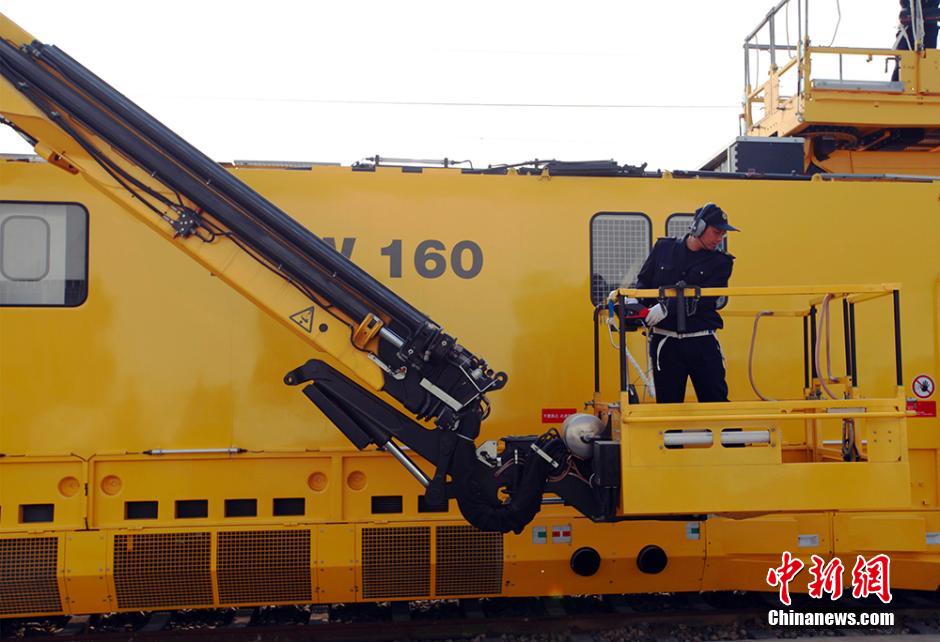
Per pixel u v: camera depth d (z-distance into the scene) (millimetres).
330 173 5004
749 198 5332
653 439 3969
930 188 5477
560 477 4266
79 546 4586
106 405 4684
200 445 4750
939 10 7402
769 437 4020
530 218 5129
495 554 4875
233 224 4000
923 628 5180
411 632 4965
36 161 4691
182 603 4758
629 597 5562
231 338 4797
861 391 5277
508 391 5023
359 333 4059
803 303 5301
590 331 5109
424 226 5047
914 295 5410
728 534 4992
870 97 6887
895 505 4020
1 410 4598
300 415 4816
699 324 4398
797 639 4879
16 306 4637
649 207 5246
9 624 5062
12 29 3984
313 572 4758
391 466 4859
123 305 4723
